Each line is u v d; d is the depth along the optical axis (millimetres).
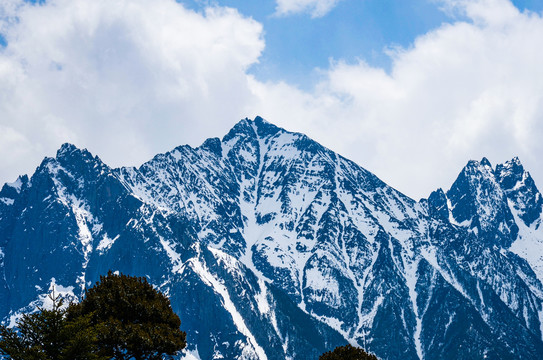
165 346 93062
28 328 82000
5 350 80188
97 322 91625
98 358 83812
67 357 81625
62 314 83062
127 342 90438
